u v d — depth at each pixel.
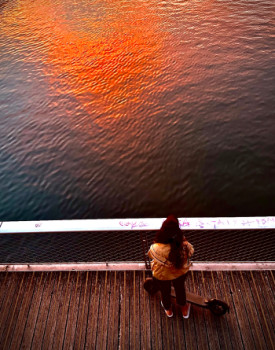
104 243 7.42
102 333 3.24
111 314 3.38
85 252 7.28
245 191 11.75
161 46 21.22
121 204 12.38
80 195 12.97
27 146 15.77
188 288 3.50
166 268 2.53
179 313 3.32
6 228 2.73
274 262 3.63
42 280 3.74
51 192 13.27
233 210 11.30
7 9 32.56
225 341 3.08
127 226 2.74
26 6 32.56
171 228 2.26
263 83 16.23
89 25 26.14
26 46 24.67
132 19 25.72
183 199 12.07
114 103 17.33
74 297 3.55
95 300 3.51
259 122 14.20
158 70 18.98
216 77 17.34
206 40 20.70
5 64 22.83
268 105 14.92
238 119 14.59
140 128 15.46
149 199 12.34
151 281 3.26
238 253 5.55
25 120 17.44
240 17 22.45
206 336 3.13
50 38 25.28
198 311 3.32
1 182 14.02
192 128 14.73
